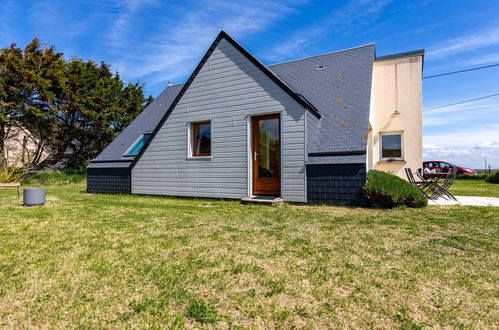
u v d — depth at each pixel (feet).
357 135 25.46
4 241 13.82
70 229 16.30
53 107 56.54
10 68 51.75
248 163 28.66
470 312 7.55
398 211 21.79
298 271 10.08
